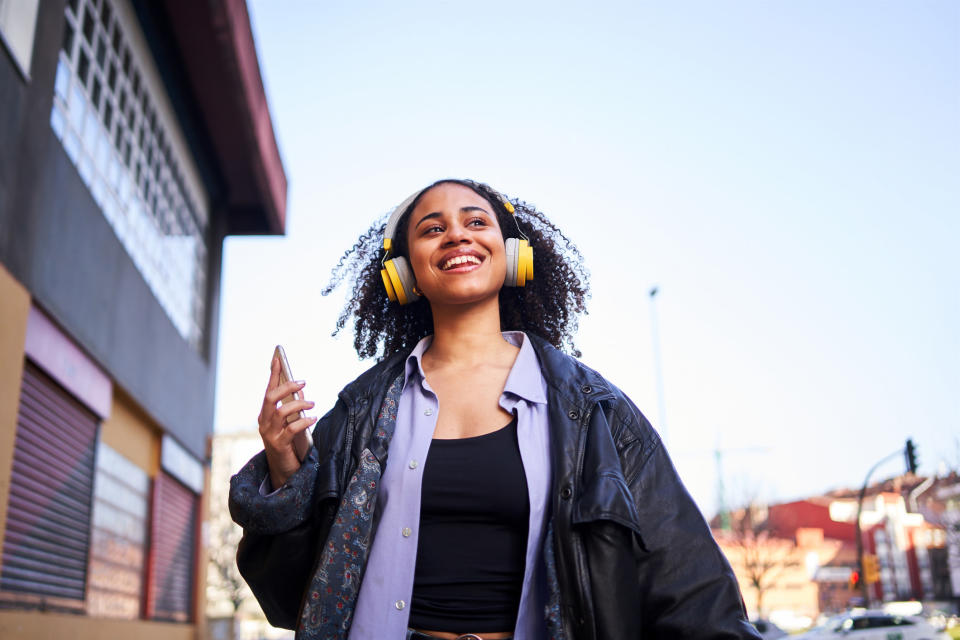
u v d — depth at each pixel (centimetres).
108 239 1136
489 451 178
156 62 1406
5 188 783
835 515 7362
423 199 214
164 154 1507
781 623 4159
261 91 1705
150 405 1389
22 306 819
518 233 233
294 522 174
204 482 1844
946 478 4222
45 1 877
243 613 4862
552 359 192
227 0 1360
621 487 163
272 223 1992
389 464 182
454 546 173
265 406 175
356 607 170
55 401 984
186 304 1706
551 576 161
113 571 1254
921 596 5225
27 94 834
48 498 965
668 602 164
